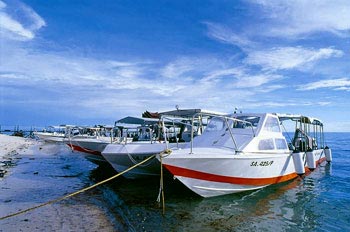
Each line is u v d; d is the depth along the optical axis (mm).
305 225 7699
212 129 12125
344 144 49094
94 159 16828
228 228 7191
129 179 12602
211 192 9312
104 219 7438
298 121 15336
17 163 17891
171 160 8180
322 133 20109
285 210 8930
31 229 6551
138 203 9016
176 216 7867
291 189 11961
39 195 9773
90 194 10125
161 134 14086
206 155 8633
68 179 12969
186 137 14227
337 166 19359
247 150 9930
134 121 14258
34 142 38688
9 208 8148
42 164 17875
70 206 8555
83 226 6887
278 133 12227
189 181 8680
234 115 12172
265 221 7855
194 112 12273
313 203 9844
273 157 10852
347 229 7457
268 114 11734
